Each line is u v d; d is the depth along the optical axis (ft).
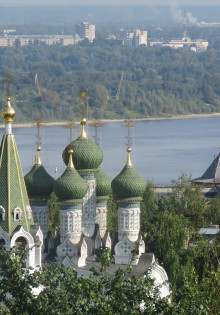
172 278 611.88
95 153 596.29
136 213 592.60
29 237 512.22
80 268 559.38
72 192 570.46
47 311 384.27
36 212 587.27
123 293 385.50
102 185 606.96
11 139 522.06
